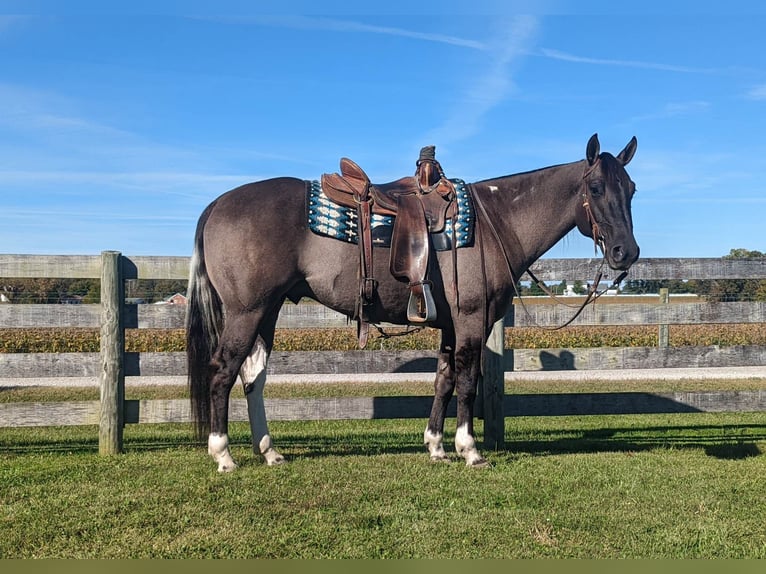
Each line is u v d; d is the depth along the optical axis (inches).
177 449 232.1
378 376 538.0
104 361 220.5
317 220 187.2
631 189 194.9
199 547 133.6
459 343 194.2
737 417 337.4
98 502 160.7
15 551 131.4
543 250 207.0
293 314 235.9
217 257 187.8
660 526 149.2
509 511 156.9
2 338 634.2
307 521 148.9
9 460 210.2
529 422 320.5
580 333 693.3
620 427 301.7
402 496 167.6
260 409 207.2
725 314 246.2
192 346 194.9
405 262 187.8
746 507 163.6
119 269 222.5
